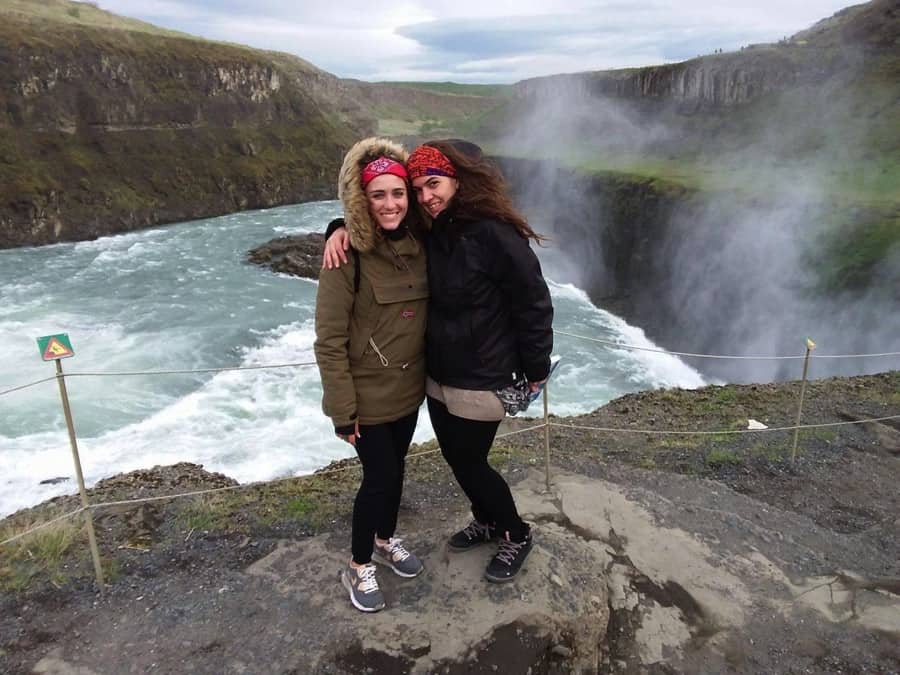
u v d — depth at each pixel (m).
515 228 2.85
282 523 4.52
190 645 3.21
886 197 26.47
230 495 5.27
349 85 142.88
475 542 3.73
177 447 12.32
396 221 2.79
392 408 3.09
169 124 55.44
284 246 33.22
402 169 2.78
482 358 2.98
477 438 3.16
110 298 25.73
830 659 3.55
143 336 20.69
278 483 5.62
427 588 3.47
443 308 2.95
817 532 4.83
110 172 49.09
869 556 4.56
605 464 5.88
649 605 3.80
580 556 3.79
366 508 3.17
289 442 12.53
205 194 54.06
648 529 4.44
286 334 21.28
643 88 75.69
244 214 54.22
